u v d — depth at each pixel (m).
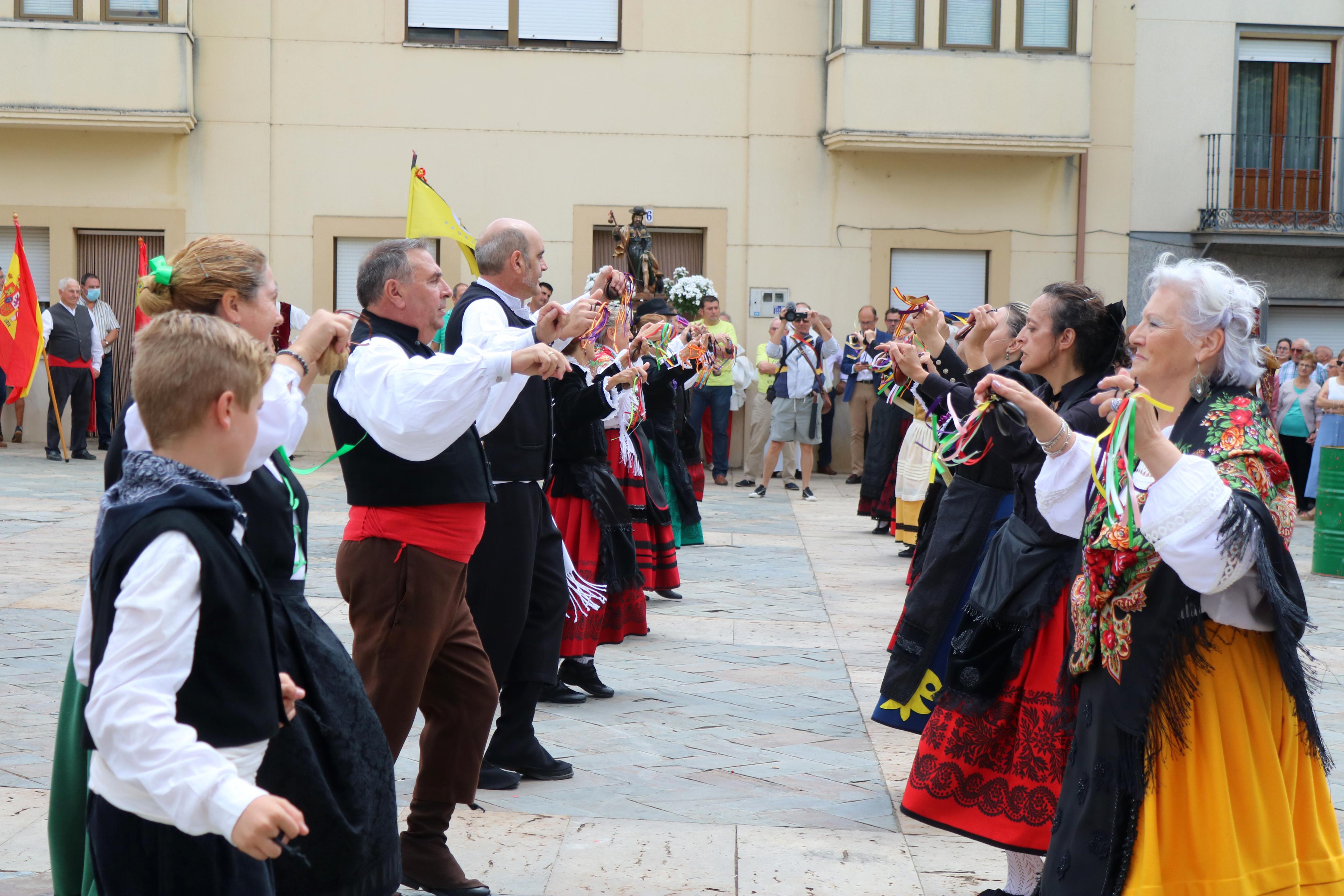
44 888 3.25
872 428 10.72
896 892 3.40
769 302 15.27
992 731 3.29
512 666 4.29
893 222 15.29
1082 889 2.48
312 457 14.89
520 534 4.12
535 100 15.02
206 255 2.45
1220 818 2.39
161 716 1.86
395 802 2.54
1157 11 15.38
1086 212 15.41
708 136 15.17
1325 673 6.05
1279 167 15.77
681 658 6.14
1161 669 2.42
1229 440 2.46
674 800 4.15
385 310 3.32
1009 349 4.01
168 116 14.27
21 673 5.38
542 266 4.13
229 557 2.02
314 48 14.73
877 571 8.73
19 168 14.56
